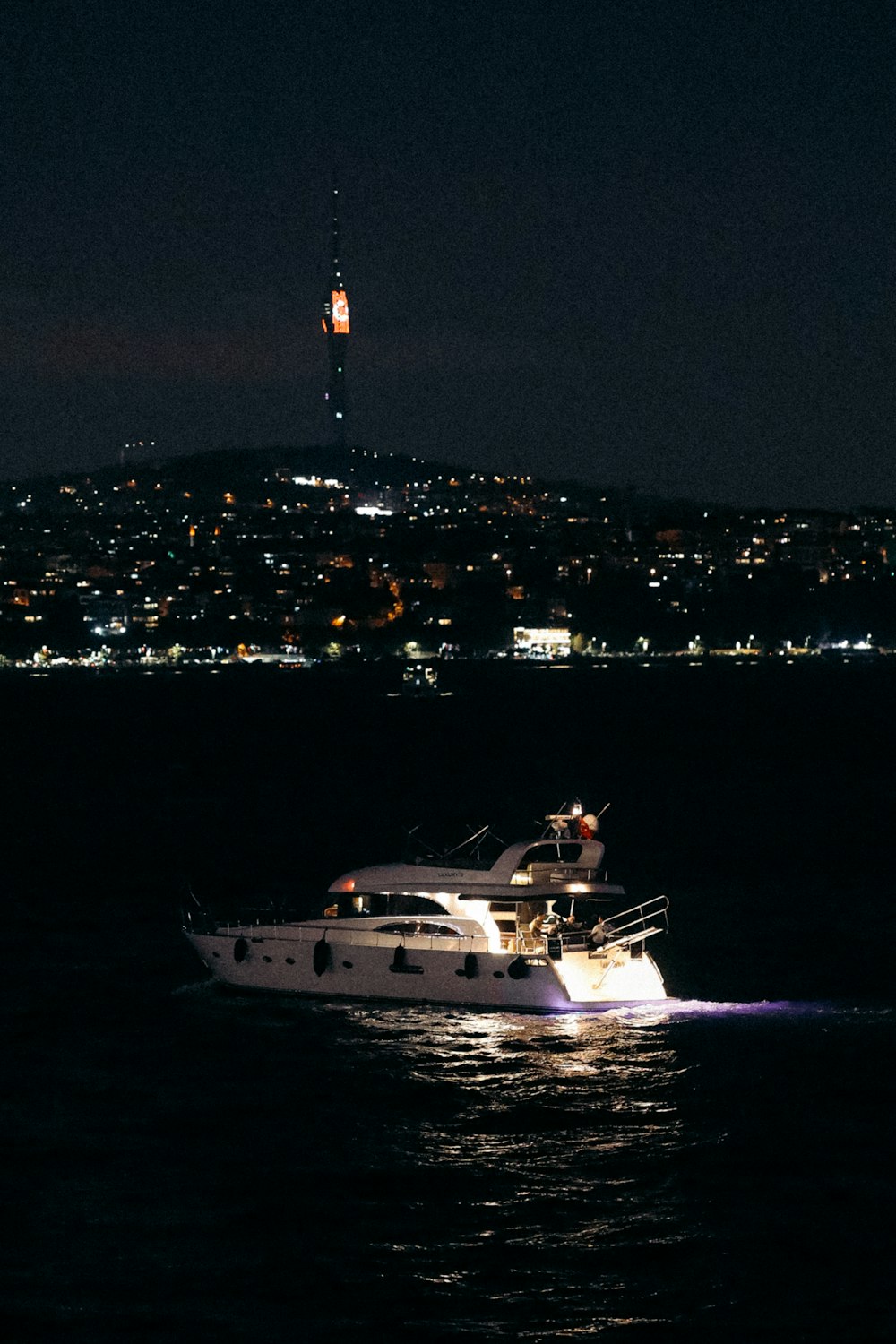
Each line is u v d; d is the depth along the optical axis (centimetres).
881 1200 9381
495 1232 8969
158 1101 11188
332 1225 9081
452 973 13275
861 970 15512
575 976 13250
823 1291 8275
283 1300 8206
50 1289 8300
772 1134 10481
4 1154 10138
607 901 13788
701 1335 7850
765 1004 13912
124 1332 7875
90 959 16025
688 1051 12325
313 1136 10488
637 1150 10219
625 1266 8556
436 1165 9956
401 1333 7875
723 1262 8588
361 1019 13175
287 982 13800
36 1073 11850
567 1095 11275
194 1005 13750
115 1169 9888
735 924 18150
